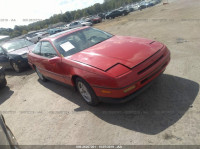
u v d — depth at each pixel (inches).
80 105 147.1
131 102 132.6
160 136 96.4
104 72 113.3
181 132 95.8
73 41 165.3
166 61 133.0
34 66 219.9
